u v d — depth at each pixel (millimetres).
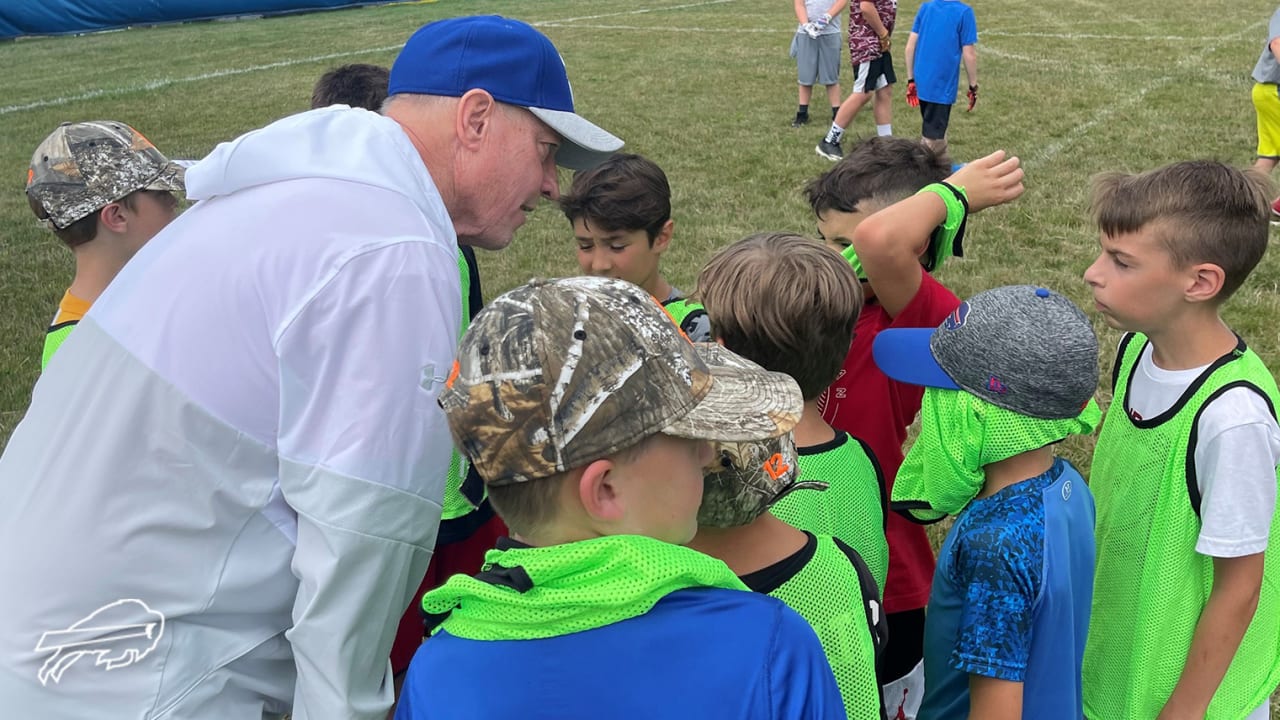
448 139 1712
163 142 10805
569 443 1045
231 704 1528
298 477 1396
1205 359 1964
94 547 1403
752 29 17578
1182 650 2010
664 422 1069
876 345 2002
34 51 18812
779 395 1229
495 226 1802
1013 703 1667
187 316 1417
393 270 1439
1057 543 1748
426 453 1444
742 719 1047
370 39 18953
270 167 1524
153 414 1398
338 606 1397
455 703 1080
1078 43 14195
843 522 1862
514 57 1719
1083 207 7035
